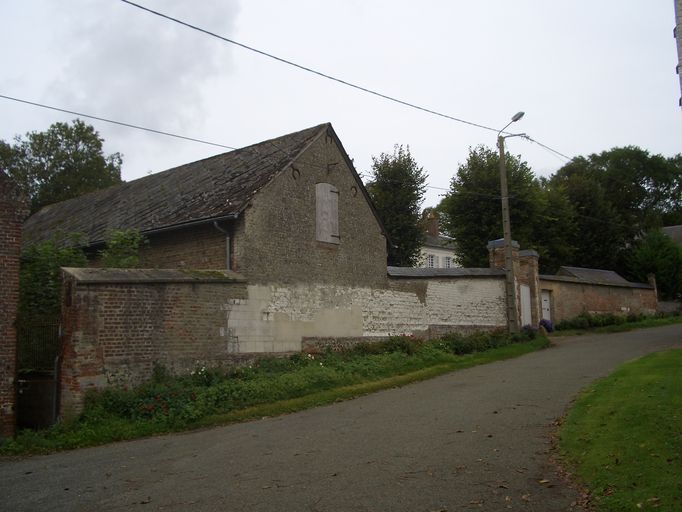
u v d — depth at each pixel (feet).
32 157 133.80
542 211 117.29
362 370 55.47
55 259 51.26
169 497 23.66
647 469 21.71
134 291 44.06
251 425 38.93
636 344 72.18
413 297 73.97
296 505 21.74
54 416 39.88
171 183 76.13
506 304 82.23
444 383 51.55
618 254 144.87
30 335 44.06
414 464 26.61
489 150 116.88
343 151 68.33
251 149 72.18
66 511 22.71
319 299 62.34
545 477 23.84
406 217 113.91
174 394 41.86
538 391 43.93
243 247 54.75
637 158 172.76
